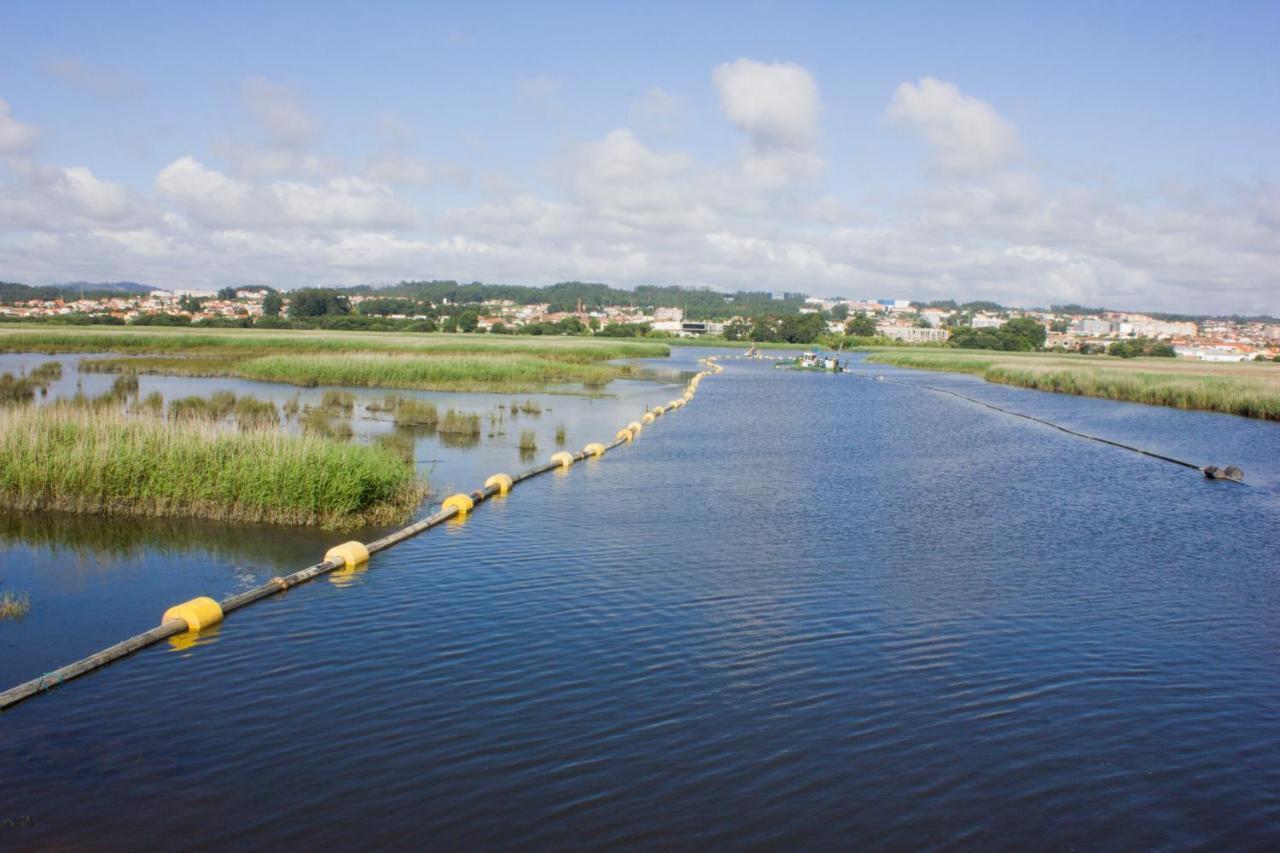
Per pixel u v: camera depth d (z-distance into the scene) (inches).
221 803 392.5
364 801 395.5
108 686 510.6
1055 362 5241.1
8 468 908.0
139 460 906.7
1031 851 370.6
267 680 521.3
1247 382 2689.5
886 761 440.1
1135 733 476.1
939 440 1694.1
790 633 609.9
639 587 703.7
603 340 6692.9
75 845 359.9
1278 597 711.7
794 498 1071.6
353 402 1894.7
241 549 788.6
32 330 4515.3
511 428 1647.4
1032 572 772.0
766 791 410.6
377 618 625.9
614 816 387.5
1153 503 1091.9
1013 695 519.5
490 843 367.2
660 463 1320.1
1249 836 386.0
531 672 537.0
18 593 668.1
